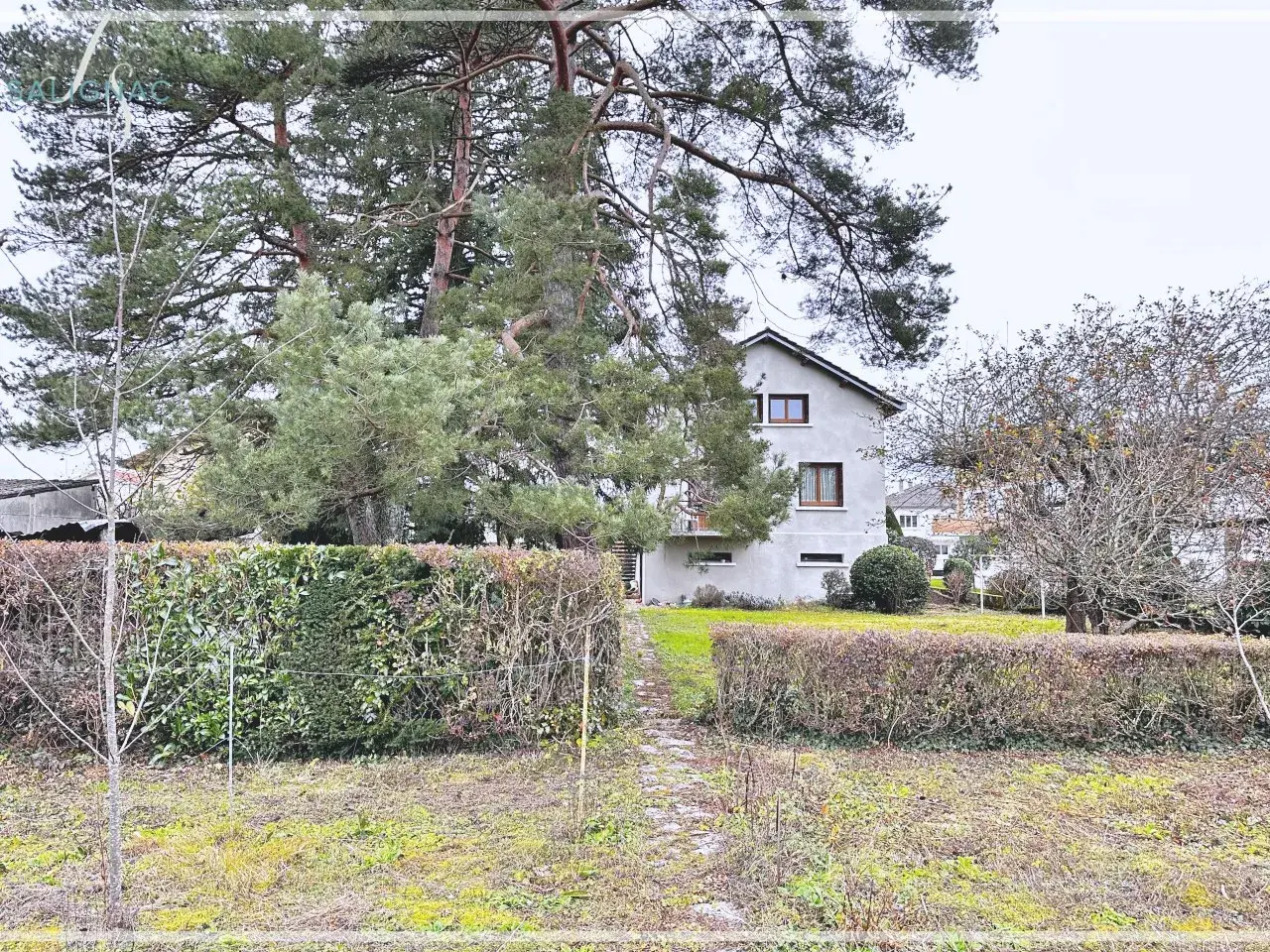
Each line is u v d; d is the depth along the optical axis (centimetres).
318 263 1194
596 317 1240
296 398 729
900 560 1817
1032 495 830
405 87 1271
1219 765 586
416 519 1057
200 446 959
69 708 559
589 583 640
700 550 1850
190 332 1030
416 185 1363
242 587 575
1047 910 334
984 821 449
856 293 1336
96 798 478
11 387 1090
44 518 1428
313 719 565
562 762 560
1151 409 796
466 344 839
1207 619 775
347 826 425
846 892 328
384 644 582
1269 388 809
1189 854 406
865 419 1922
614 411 907
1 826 427
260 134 1270
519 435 938
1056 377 892
